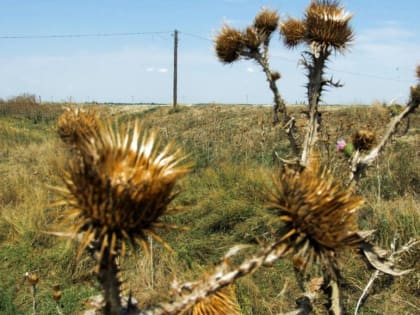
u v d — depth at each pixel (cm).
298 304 276
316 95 334
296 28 372
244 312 615
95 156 154
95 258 158
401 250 387
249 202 894
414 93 319
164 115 2761
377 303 650
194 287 185
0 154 1634
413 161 1159
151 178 154
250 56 401
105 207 149
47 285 732
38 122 2745
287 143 1562
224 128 2077
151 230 157
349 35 336
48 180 1123
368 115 1580
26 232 828
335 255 199
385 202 859
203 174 1145
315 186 196
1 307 673
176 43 3103
